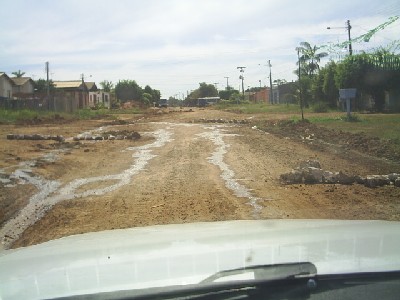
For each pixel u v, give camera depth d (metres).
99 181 12.38
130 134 25.86
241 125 32.72
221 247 2.57
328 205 8.71
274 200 9.35
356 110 46.44
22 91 65.88
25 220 8.52
